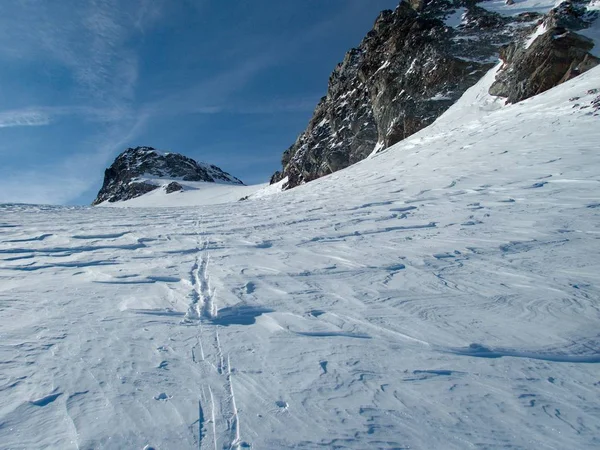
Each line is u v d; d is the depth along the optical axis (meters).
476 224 5.89
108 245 6.18
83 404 1.81
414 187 10.39
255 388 1.97
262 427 1.68
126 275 4.23
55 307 3.13
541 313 2.87
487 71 25.81
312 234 6.50
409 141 22.98
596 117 11.66
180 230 7.73
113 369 2.12
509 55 22.62
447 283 3.60
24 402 1.81
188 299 3.38
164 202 72.25
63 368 2.12
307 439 1.62
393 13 39.22
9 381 1.98
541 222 5.50
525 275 3.70
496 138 13.76
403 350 2.38
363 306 3.11
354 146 36.84
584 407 1.83
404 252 4.81
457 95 26.44
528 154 10.45
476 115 20.80
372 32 46.44
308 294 3.44
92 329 2.67
